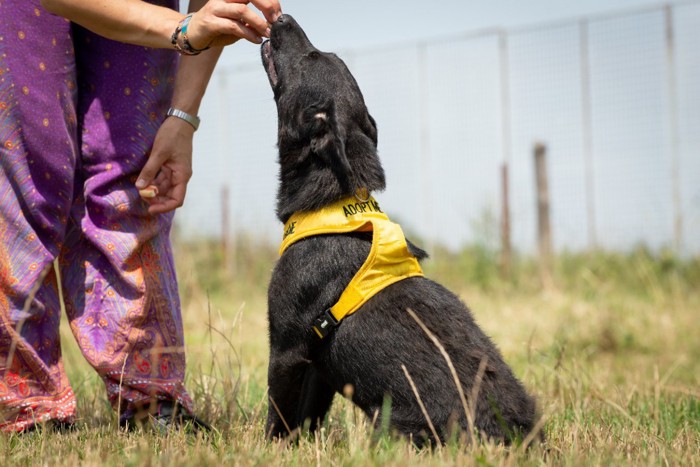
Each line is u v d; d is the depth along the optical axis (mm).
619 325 7582
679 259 10344
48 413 3451
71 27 3627
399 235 3322
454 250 11562
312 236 3422
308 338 3350
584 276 9891
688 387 4902
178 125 3662
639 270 10055
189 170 3725
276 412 3463
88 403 4043
